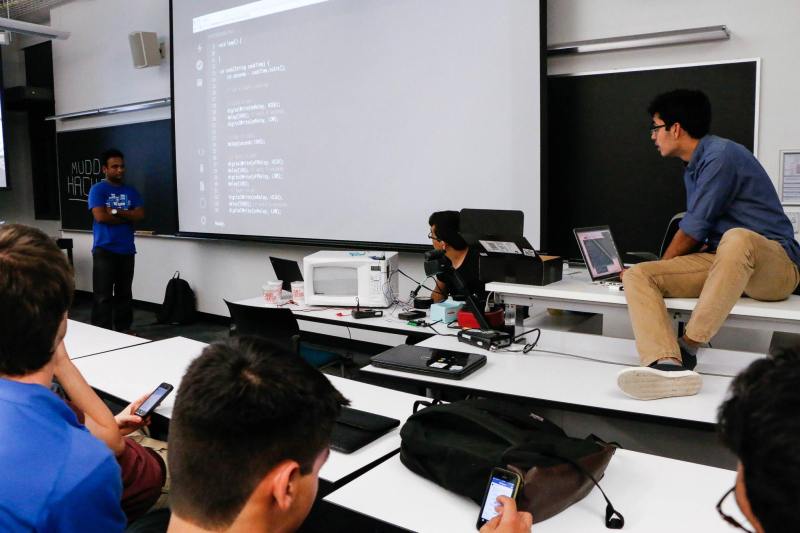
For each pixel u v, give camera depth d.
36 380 1.02
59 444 0.93
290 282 3.82
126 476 1.48
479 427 1.34
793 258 2.30
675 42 3.33
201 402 0.73
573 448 1.27
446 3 3.89
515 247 2.48
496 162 3.82
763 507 0.48
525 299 2.50
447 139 3.99
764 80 3.19
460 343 2.56
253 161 5.01
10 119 7.48
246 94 4.97
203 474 0.73
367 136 4.35
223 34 5.05
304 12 4.55
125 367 2.30
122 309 5.51
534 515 1.18
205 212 5.42
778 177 3.21
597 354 2.37
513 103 3.72
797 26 3.09
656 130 2.45
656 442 1.94
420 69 4.05
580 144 3.70
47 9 6.94
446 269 2.61
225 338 0.89
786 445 0.46
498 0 3.71
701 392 1.95
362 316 3.15
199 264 5.88
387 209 4.32
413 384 2.14
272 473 0.74
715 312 2.03
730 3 3.22
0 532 0.86
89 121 6.64
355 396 1.95
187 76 5.35
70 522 0.90
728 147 2.30
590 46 3.55
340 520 1.82
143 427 1.88
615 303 2.29
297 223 4.82
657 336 2.07
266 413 0.73
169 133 5.85
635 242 3.60
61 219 7.16
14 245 1.01
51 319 1.00
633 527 1.18
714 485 1.34
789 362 0.52
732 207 2.32
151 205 6.12
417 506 1.26
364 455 1.53
